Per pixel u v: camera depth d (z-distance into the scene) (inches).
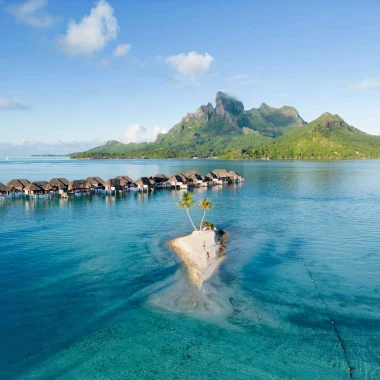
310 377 899.4
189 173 5255.9
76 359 974.4
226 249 1934.1
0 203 3582.7
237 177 5777.6
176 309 1240.2
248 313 1206.9
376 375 906.1
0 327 1118.4
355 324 1131.3
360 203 3447.3
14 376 907.4
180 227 2470.5
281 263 1699.1
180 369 933.2
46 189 4047.7
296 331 1096.2
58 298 1322.6
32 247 1959.9
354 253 1835.6
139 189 4734.3
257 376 904.3
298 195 4094.5
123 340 1059.9
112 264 1686.8
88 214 2960.1
